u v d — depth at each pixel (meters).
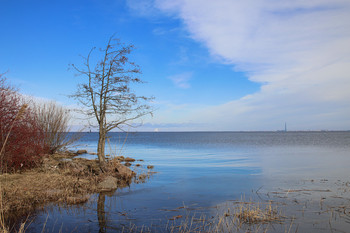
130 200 8.55
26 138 11.80
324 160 20.91
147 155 26.11
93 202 8.20
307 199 8.64
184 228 6.04
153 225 6.28
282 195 9.24
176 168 16.33
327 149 34.34
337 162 19.58
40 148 12.95
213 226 6.20
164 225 6.28
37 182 9.43
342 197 8.90
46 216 6.79
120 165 13.20
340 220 6.59
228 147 40.19
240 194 9.44
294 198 8.78
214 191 9.93
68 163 13.20
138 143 54.22
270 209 7.19
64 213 7.07
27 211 7.08
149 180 12.18
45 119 17.73
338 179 12.45
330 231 5.91
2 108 10.81
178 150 33.25
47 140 17.59
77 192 9.15
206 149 35.34
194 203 8.23
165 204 8.09
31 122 12.77
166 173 14.31
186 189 10.27
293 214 7.05
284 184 11.26
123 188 10.38
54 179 10.05
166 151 31.56
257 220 6.60
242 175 13.63
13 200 7.55
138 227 6.15
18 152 11.18
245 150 33.06
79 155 24.77
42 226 6.11
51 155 17.36
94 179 11.05
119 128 13.48
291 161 20.31
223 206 7.89
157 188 10.40
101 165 12.88
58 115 18.78
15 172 11.16
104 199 8.62
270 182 11.74
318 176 13.34
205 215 7.05
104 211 7.32
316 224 6.33
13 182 9.16
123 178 12.29
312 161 20.22
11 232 5.72
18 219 6.51
